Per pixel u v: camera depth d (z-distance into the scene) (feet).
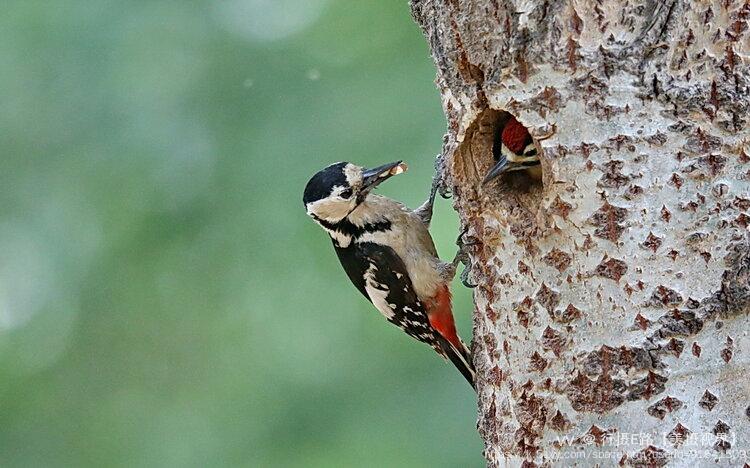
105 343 46.01
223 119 43.37
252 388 43.55
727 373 20.31
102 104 43.47
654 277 20.61
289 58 43.96
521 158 22.86
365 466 41.42
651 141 20.74
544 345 21.62
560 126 21.22
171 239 43.52
